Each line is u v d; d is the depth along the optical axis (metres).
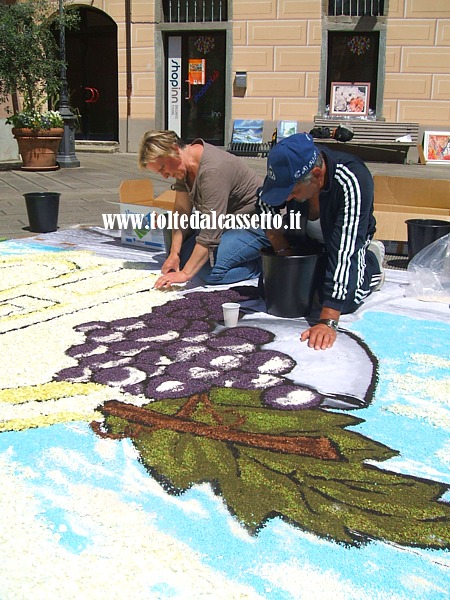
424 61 13.21
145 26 14.13
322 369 2.88
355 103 13.77
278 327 3.42
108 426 2.38
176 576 1.69
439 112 13.39
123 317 3.55
